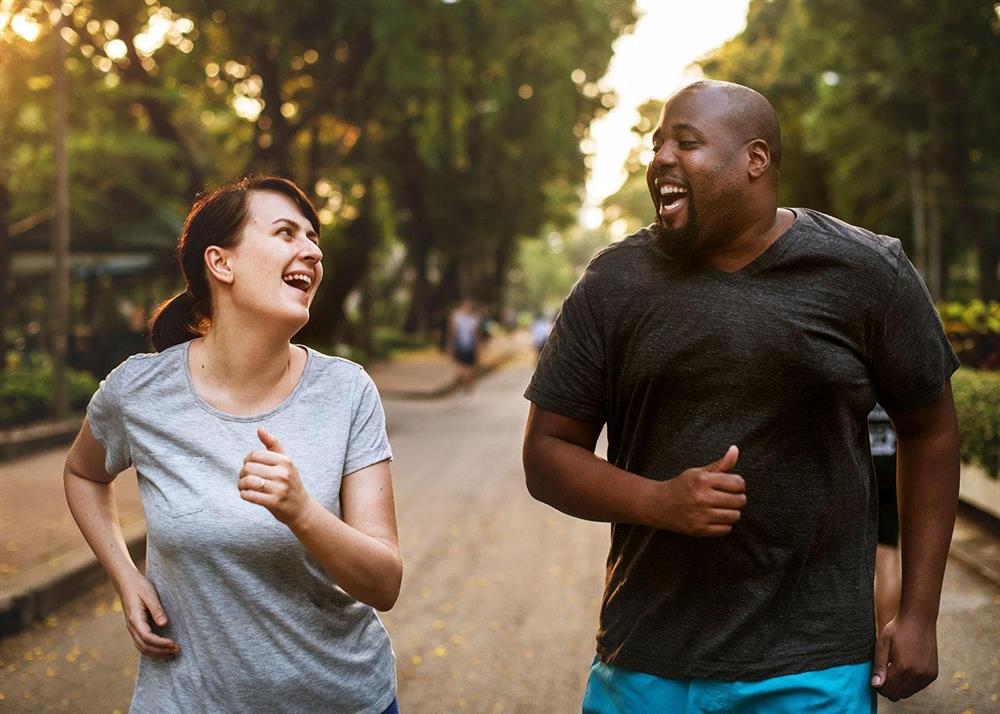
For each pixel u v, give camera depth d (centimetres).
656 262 239
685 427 234
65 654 558
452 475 1188
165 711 220
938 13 2236
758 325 228
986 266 2672
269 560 214
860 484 236
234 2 1791
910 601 243
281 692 219
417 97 2289
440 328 4125
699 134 227
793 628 232
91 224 2011
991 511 821
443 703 485
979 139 2488
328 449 223
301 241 224
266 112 2044
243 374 225
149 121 2089
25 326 2431
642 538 243
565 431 247
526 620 615
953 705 471
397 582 218
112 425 230
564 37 2927
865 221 3128
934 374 238
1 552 714
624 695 246
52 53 1534
